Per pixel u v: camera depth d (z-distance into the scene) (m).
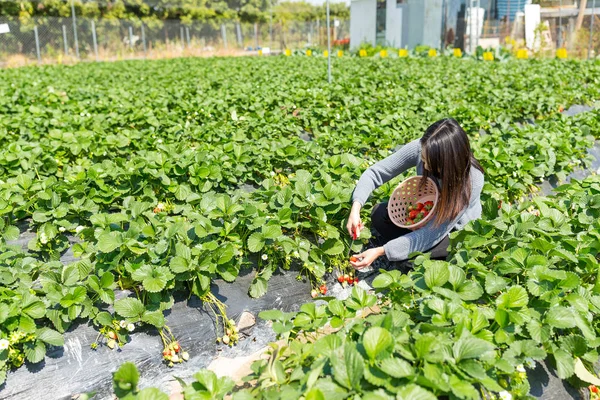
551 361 2.84
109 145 5.89
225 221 3.79
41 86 11.72
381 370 2.21
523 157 5.50
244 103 8.39
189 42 37.03
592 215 3.99
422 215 3.99
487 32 25.41
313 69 14.66
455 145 3.39
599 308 2.92
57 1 31.89
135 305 3.17
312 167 5.29
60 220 4.08
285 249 3.63
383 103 8.00
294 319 2.86
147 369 3.17
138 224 3.71
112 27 35.06
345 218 4.19
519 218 3.76
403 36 26.81
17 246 3.67
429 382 2.15
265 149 5.52
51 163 5.20
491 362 2.38
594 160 6.36
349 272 4.05
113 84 12.23
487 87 9.67
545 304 2.87
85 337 3.15
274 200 4.14
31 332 2.88
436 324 2.59
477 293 2.88
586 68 13.67
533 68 13.66
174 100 8.79
